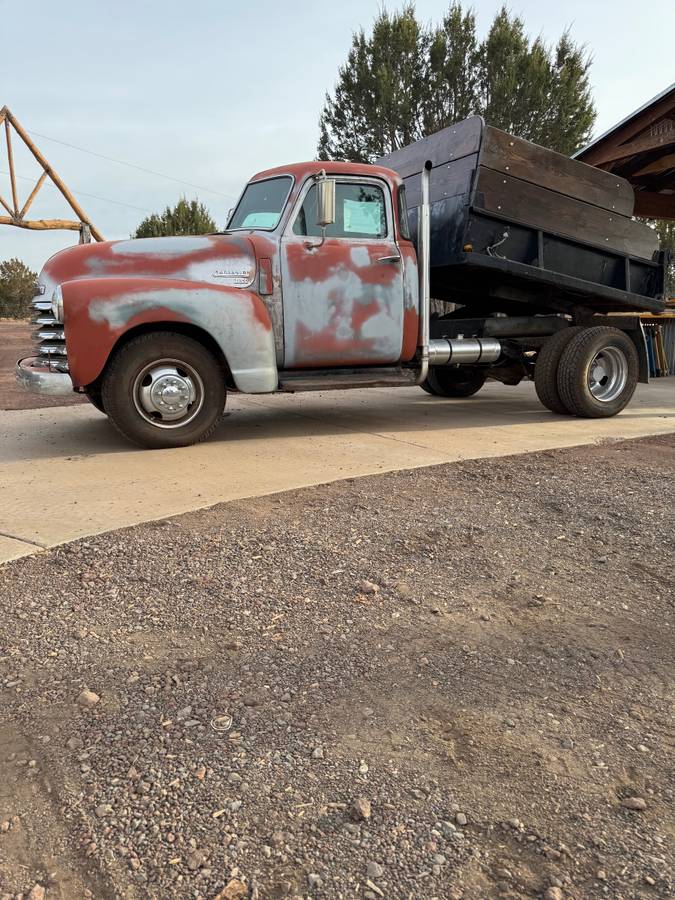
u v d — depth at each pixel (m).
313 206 6.11
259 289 5.90
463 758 2.03
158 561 3.39
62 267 5.66
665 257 8.04
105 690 2.35
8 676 2.43
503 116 23.70
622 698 2.33
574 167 7.11
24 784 1.92
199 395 5.75
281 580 3.21
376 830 1.75
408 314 6.46
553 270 7.32
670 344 13.96
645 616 2.91
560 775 1.96
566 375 7.46
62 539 3.64
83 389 5.81
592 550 3.60
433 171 7.07
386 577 3.25
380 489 4.66
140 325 5.54
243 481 4.79
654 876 1.62
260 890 1.59
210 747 2.06
